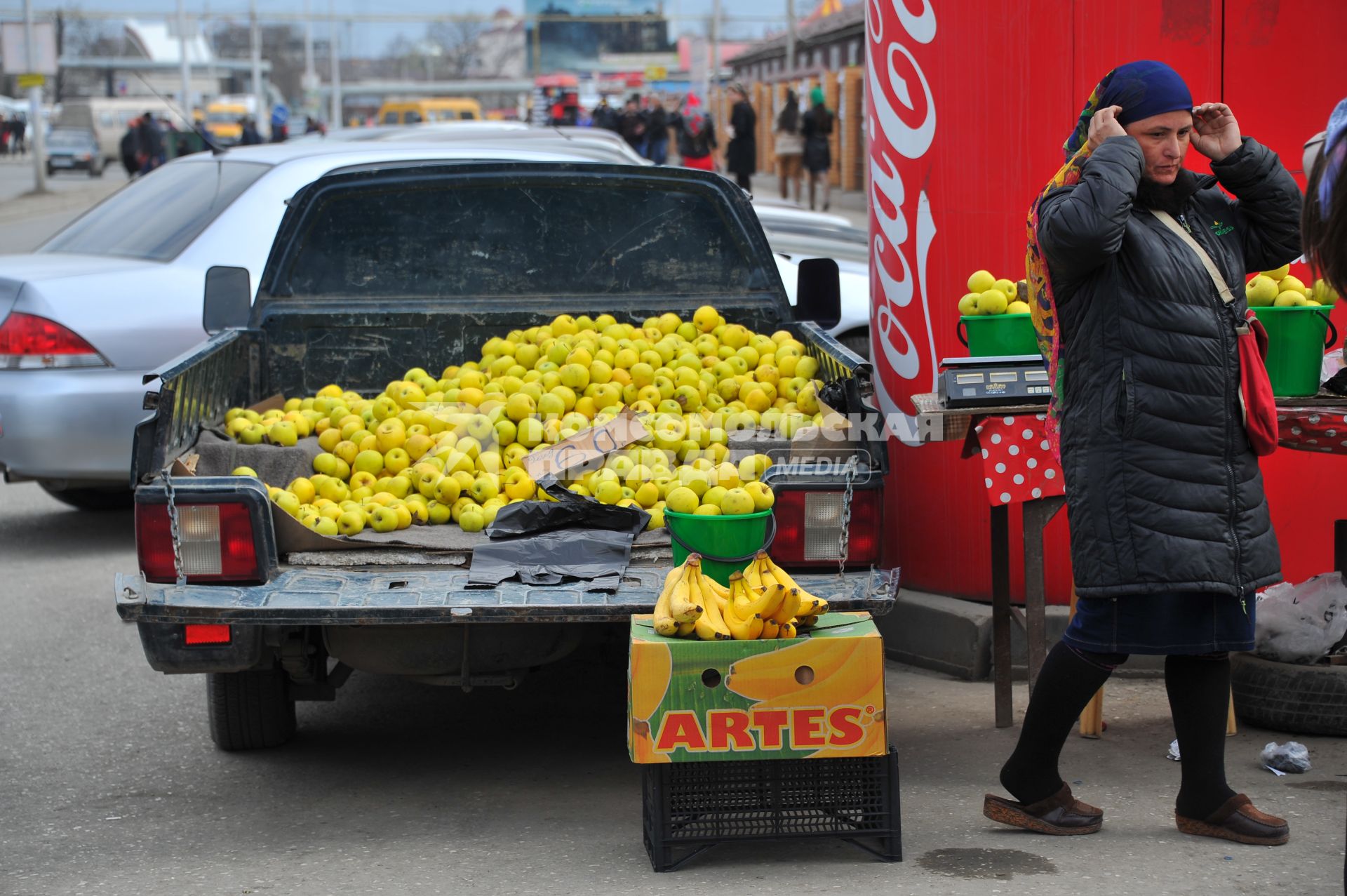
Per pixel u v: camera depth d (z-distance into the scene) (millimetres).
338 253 5711
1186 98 3664
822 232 11078
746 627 3682
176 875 3885
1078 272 3635
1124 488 3621
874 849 3832
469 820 4281
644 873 3801
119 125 56000
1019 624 5066
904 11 5660
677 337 5449
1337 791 4266
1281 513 5453
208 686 4793
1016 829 4039
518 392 5074
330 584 4086
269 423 5094
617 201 5809
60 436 7445
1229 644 3684
